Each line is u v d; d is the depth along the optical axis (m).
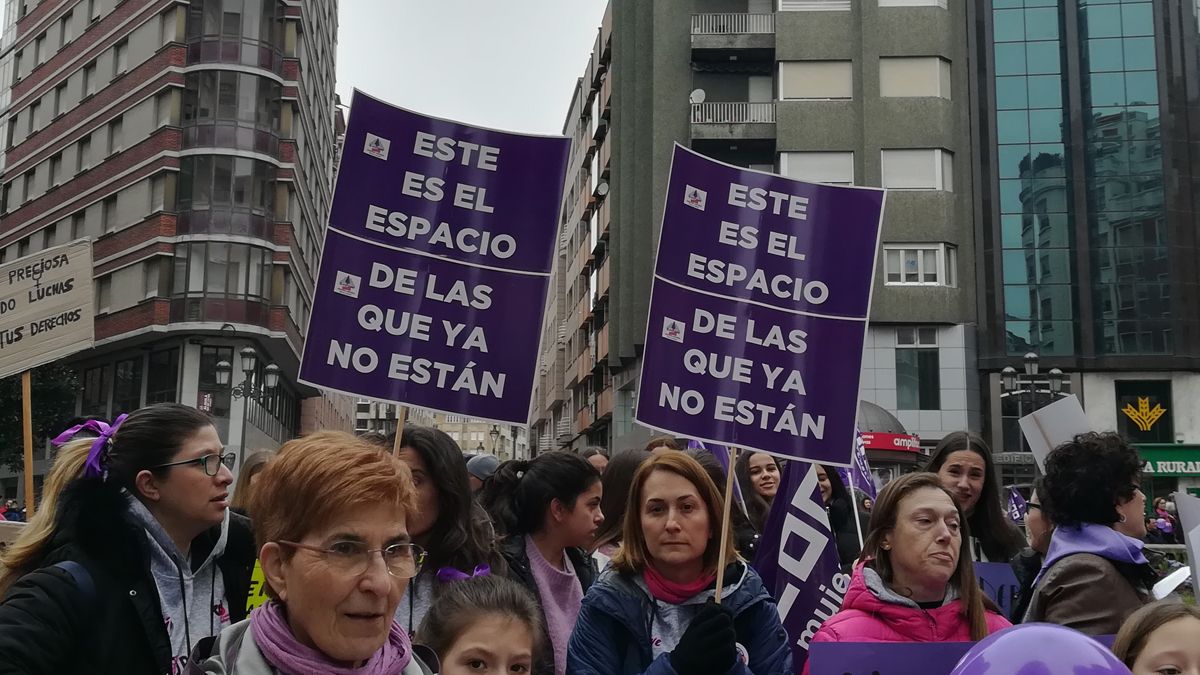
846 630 4.07
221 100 36.91
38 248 44.03
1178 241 31.66
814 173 32.00
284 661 2.26
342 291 4.70
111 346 38.38
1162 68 32.22
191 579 3.62
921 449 30.39
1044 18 32.59
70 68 43.22
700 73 33.97
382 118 4.84
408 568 2.32
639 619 3.91
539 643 3.16
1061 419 6.22
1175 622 3.05
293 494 2.27
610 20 40.56
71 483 3.39
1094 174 32.19
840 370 4.61
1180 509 5.00
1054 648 1.90
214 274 36.09
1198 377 31.28
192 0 37.50
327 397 60.00
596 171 43.72
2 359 6.42
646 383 4.43
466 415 4.73
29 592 3.09
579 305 50.69
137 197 37.88
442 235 4.83
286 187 38.03
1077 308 31.56
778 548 5.29
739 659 3.68
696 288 4.54
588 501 4.92
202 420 3.67
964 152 32.19
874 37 32.16
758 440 4.50
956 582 4.22
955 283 31.50
